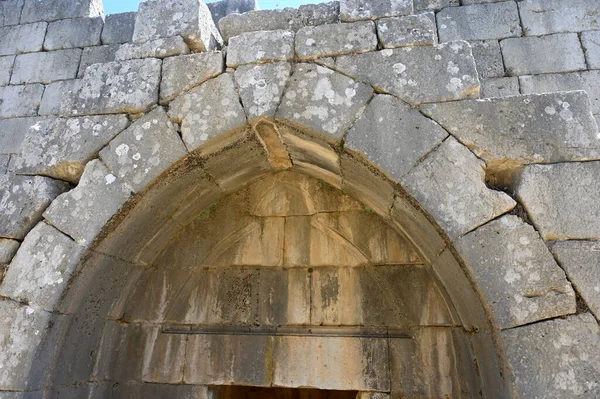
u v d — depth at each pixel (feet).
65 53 17.54
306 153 11.14
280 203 13.53
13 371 8.95
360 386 11.80
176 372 12.64
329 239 13.02
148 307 13.16
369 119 9.32
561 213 8.10
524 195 8.30
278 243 13.21
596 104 13.10
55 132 10.57
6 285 9.50
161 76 10.53
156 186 10.14
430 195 8.60
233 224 13.52
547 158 8.49
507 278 7.86
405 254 12.44
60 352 10.09
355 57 9.86
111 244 10.39
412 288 12.20
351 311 12.39
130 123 10.34
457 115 9.05
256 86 9.98
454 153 8.79
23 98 17.06
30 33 18.10
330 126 9.38
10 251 9.79
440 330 11.81
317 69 9.88
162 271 13.37
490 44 14.34
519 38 14.24
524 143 8.63
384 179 9.27
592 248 7.82
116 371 12.69
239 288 13.12
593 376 7.11
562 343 7.34
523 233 8.06
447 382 11.37
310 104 9.61
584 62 13.61
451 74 9.37
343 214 13.07
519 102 8.95
